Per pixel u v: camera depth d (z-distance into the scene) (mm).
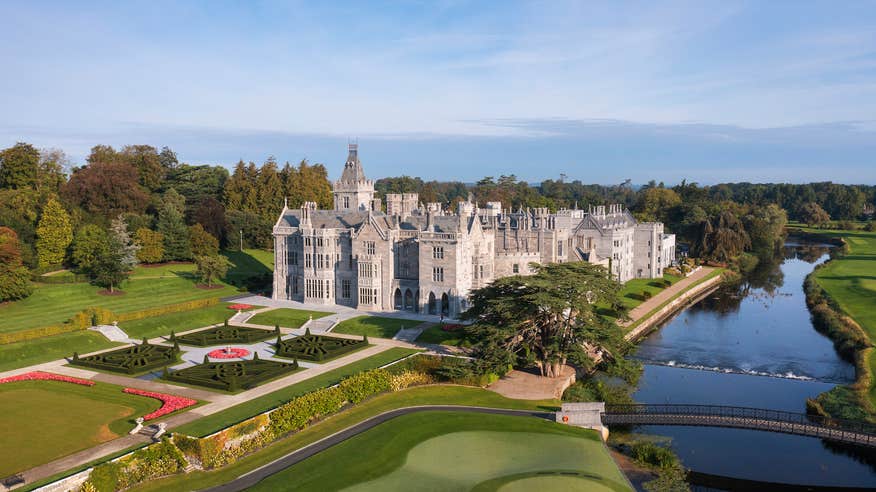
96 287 153125
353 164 170750
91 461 66062
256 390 90125
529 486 60719
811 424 76562
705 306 175125
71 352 111625
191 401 84062
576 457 68625
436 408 84938
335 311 143750
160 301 149750
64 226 161500
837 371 112938
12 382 94000
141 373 99312
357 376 88000
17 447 69875
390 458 67812
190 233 196500
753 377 109812
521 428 77125
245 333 124000
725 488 70688
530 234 163000
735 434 87188
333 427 77438
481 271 143625
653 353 125500
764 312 166000
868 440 73000
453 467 65562
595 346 102875
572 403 81000
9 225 155875
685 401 96750
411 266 143500
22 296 135500
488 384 96375
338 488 60844
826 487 71062
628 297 169125
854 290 174625
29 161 194000
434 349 113438
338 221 157125
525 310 95000
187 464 66250
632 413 81938
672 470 71562
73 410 82312
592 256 171500
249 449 70750
